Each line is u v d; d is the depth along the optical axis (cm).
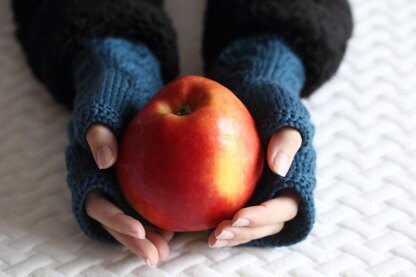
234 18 57
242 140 44
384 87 59
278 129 45
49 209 50
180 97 45
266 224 45
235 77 52
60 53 55
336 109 57
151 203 44
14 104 57
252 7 56
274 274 47
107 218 45
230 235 44
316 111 57
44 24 57
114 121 46
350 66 60
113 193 46
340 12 58
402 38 62
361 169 53
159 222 45
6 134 55
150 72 55
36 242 49
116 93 48
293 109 46
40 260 48
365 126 56
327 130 55
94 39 55
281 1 56
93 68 52
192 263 47
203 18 63
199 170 42
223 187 43
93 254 48
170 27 57
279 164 44
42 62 56
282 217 45
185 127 43
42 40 56
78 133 46
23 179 52
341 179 52
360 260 48
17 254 48
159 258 47
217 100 44
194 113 43
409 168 53
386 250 48
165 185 43
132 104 48
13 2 62
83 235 49
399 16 64
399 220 50
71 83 56
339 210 50
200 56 62
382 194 51
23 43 60
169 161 43
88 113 45
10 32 63
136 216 47
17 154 54
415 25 63
